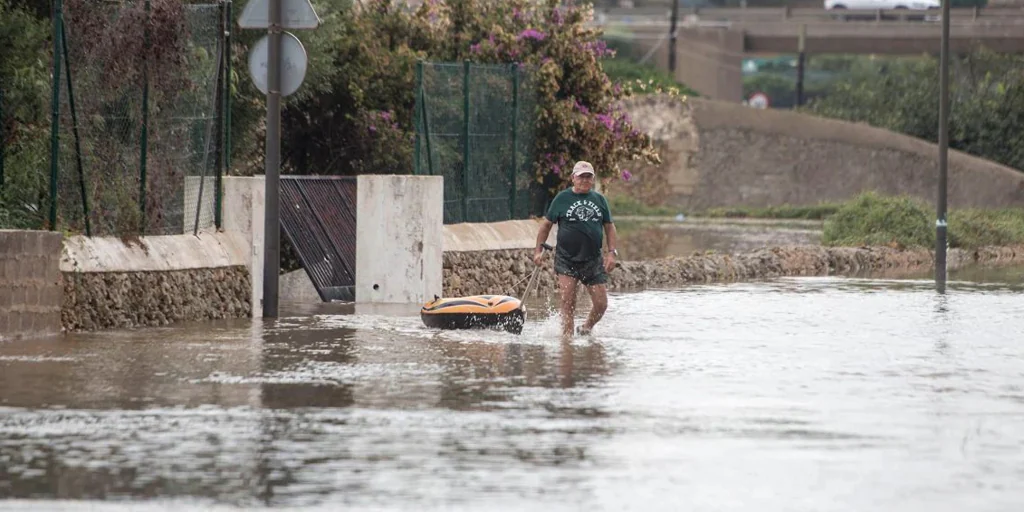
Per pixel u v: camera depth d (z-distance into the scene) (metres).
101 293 59.84
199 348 53.47
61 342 54.75
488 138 88.94
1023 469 32.72
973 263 125.81
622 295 83.00
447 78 84.06
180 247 65.06
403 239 75.56
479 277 82.69
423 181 75.31
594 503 29.19
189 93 67.31
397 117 100.19
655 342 57.28
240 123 92.25
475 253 82.69
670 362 50.75
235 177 69.31
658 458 33.59
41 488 30.17
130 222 63.31
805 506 29.14
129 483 30.67
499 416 38.97
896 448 35.06
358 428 37.06
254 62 67.12
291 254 84.81
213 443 35.00
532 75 95.81
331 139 99.75
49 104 68.56
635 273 93.25
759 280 98.56
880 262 117.56
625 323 65.38
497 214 90.06
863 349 55.59
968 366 50.56
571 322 60.84
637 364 50.06
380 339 57.25
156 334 58.22
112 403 40.47
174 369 47.44
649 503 29.23
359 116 98.00
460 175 85.50
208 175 68.81
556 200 61.06
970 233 140.12
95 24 62.25
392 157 98.50
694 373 47.84
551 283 89.44
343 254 78.75
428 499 29.44
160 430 36.62
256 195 69.00
